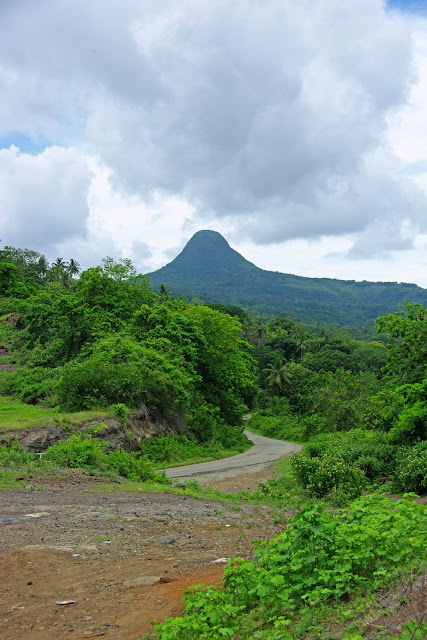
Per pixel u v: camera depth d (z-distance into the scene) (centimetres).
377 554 456
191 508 1095
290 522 490
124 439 2386
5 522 834
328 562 448
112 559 650
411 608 332
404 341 2150
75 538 754
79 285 4150
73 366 3091
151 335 3481
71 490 1247
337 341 9294
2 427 2120
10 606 485
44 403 2797
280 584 420
